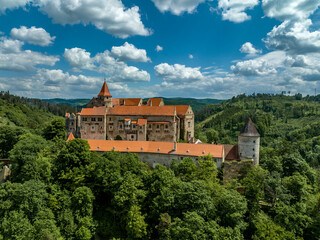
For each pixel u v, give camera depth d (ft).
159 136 351.46
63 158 234.17
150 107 368.68
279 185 210.18
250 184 213.25
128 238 192.44
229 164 250.16
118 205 196.65
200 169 239.91
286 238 170.81
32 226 182.19
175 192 198.59
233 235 164.55
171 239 161.99
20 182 222.07
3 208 186.29
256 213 200.34
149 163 289.94
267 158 288.71
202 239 158.61
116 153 246.27
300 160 270.46
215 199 198.90
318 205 200.85
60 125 338.95
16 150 240.73
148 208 204.03
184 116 376.07
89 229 199.52
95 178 221.25
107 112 369.30
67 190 222.28
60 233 187.93
